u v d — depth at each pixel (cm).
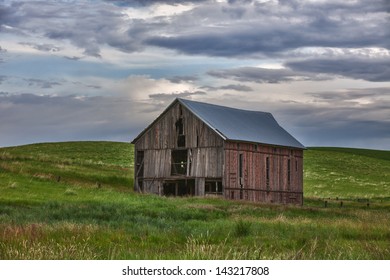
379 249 2097
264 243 2402
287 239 2569
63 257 1719
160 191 6475
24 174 5803
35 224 2562
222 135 6053
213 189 6594
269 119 7606
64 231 2409
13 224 2623
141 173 6694
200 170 6222
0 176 5538
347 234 2809
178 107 6475
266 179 6656
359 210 5197
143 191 6594
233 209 4375
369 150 17025
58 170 6875
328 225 3203
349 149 17088
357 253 2009
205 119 6247
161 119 6575
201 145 6256
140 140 6700
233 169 6162
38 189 5200
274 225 3125
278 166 6894
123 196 5309
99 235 2427
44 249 1808
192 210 4122
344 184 10300
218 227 2970
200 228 2883
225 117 6694
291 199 7069
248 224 2883
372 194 9225
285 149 7050
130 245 2248
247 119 7106
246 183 6328
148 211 3850
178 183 6825
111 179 7169
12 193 4778
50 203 4097
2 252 1814
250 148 6444
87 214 3394
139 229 2709
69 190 5203
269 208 4794
